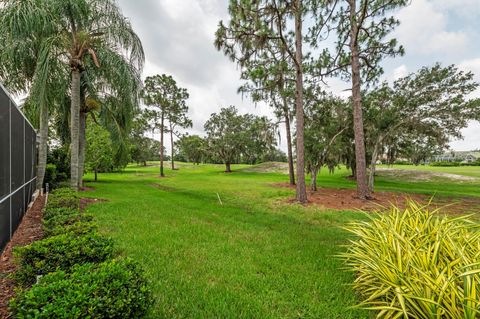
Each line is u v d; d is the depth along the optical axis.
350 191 12.72
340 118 11.97
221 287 2.73
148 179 20.05
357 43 9.27
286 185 15.52
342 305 2.44
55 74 7.55
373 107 11.38
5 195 3.61
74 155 8.19
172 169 33.97
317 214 7.25
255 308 2.35
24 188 5.46
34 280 2.19
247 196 10.68
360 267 2.77
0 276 2.67
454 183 17.72
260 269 3.23
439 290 1.81
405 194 11.75
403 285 2.10
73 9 7.34
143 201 8.41
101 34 8.00
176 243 4.13
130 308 1.64
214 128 29.95
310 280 2.95
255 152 28.52
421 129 10.80
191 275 3.01
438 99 10.01
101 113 11.77
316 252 3.93
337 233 5.15
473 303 1.64
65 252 2.32
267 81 9.41
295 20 8.77
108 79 8.80
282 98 12.09
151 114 23.34
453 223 3.03
